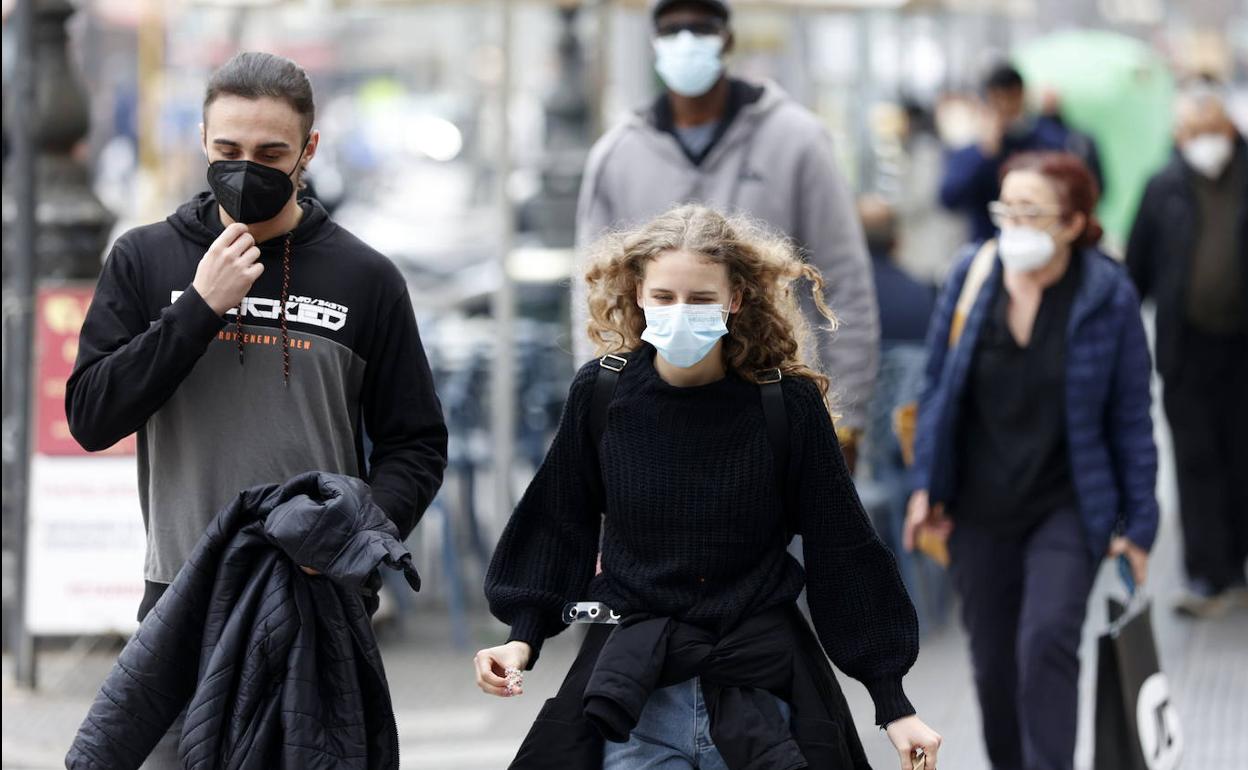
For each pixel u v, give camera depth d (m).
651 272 11.19
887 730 11.52
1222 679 23.27
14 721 21.02
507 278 25.47
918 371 27.05
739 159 18.34
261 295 11.84
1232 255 26.33
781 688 11.34
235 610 11.34
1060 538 16.81
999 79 32.56
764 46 43.66
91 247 25.50
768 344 11.44
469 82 65.94
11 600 23.19
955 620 27.72
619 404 11.44
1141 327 16.98
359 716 11.44
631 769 11.32
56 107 25.16
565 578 11.73
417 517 12.21
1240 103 78.19
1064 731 16.44
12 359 22.58
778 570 11.46
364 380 12.26
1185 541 26.80
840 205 18.44
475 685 23.17
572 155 38.78
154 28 55.84
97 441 11.59
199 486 11.78
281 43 63.41
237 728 11.26
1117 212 43.47
